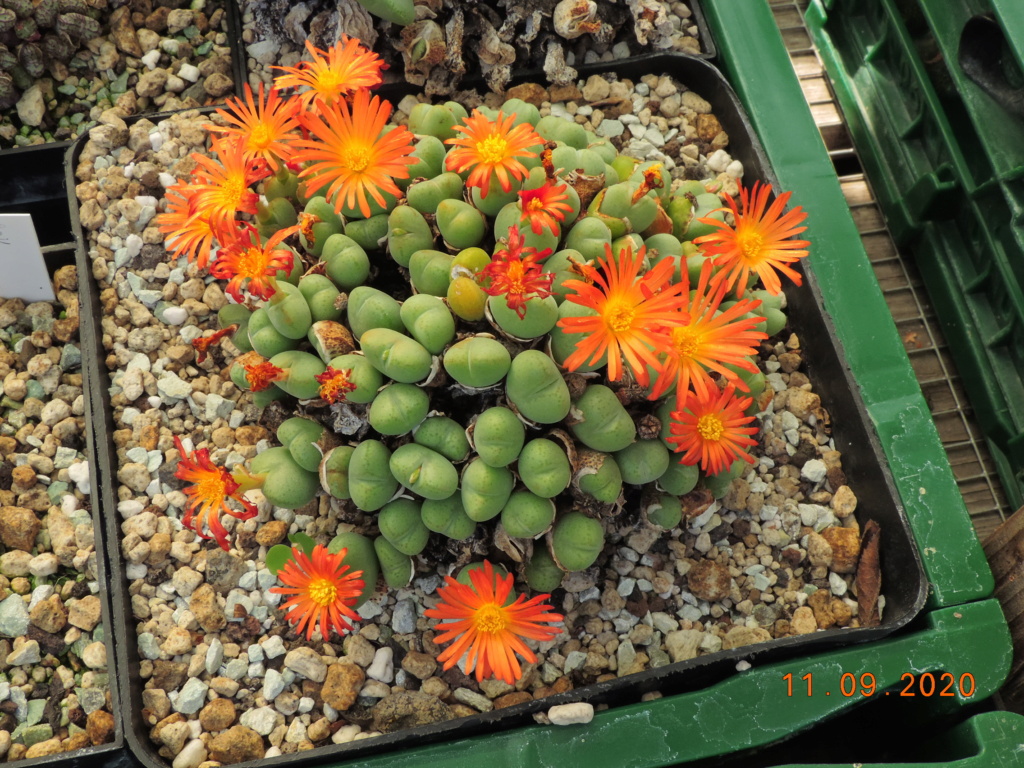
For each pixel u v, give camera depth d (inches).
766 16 9.8
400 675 7.6
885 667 7.4
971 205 9.1
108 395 8.5
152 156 9.3
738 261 6.7
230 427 8.5
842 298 8.6
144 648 7.6
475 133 6.5
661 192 8.1
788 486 8.4
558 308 6.5
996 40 8.7
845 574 8.1
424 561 7.6
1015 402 9.0
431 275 6.7
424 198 7.2
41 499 8.2
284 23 9.7
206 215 6.8
